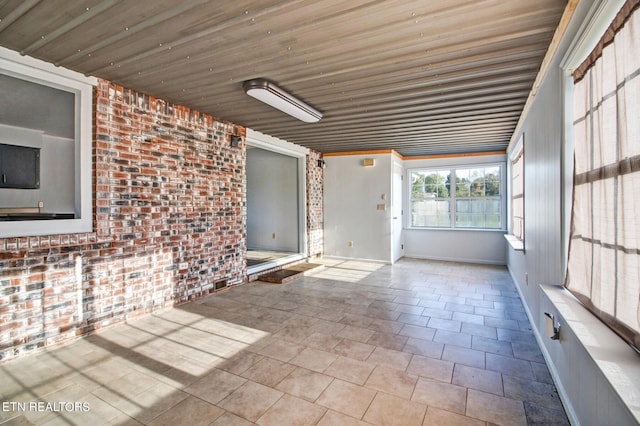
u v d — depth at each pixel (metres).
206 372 2.50
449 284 5.27
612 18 1.58
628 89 1.40
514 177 5.83
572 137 2.18
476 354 2.79
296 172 7.77
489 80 3.20
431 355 2.78
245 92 3.50
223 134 4.75
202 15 2.15
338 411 2.02
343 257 7.62
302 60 2.82
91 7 2.09
